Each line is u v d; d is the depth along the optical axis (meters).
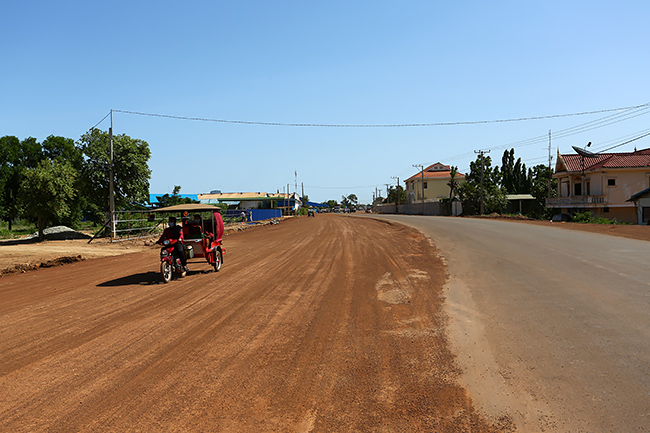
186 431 3.60
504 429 3.53
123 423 3.75
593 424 3.55
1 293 10.17
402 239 21.95
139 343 6.03
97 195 29.44
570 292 8.27
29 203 25.05
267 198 89.25
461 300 8.16
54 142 50.12
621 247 14.72
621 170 43.84
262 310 7.82
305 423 3.71
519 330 6.13
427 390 4.32
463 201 65.81
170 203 49.06
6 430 3.67
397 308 7.74
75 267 14.63
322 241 22.48
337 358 5.29
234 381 4.64
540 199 66.69
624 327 5.98
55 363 5.29
